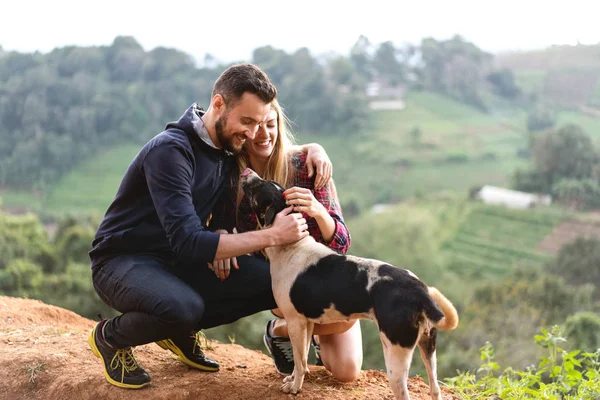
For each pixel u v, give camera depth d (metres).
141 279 4.04
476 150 90.88
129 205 4.18
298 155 4.73
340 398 4.25
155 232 4.18
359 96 101.81
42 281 27.19
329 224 4.41
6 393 4.43
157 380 4.41
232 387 4.33
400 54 116.19
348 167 91.44
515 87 101.50
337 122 100.62
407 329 3.64
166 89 85.62
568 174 66.38
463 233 63.34
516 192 70.31
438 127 99.75
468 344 22.09
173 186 3.94
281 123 4.51
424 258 48.41
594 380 4.80
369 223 52.88
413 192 82.44
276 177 4.56
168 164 3.95
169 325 3.99
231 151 4.31
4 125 78.81
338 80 104.50
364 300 3.85
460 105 107.44
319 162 4.57
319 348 5.01
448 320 3.84
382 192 81.56
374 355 20.98
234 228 4.67
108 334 4.21
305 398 4.21
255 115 4.01
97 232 4.29
